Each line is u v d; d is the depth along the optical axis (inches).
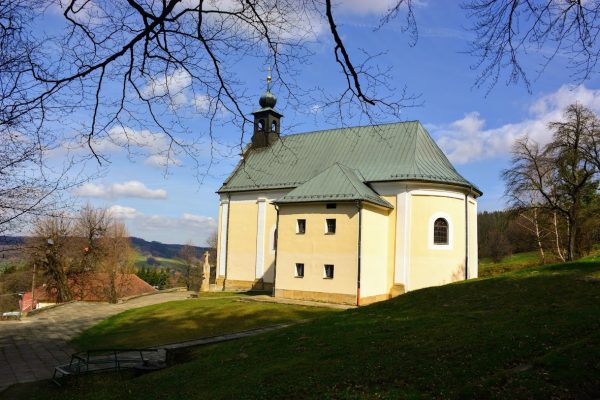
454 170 1224.8
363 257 1032.2
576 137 1262.3
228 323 827.4
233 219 1439.5
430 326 500.1
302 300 1067.9
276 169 1387.8
